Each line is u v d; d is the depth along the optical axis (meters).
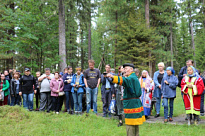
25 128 5.30
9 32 13.69
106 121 6.15
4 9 11.30
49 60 12.37
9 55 11.80
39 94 8.57
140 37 16.14
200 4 23.77
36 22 12.10
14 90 8.49
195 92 5.48
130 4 16.88
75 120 6.06
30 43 11.67
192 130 5.04
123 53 16.84
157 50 16.94
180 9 21.77
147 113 6.78
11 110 6.45
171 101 6.41
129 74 3.86
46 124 5.74
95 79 6.91
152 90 6.92
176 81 6.30
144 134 4.88
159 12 18.45
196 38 27.41
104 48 27.70
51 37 12.56
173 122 6.18
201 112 7.28
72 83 7.15
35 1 12.16
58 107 7.22
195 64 25.27
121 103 5.84
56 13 13.44
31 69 12.21
